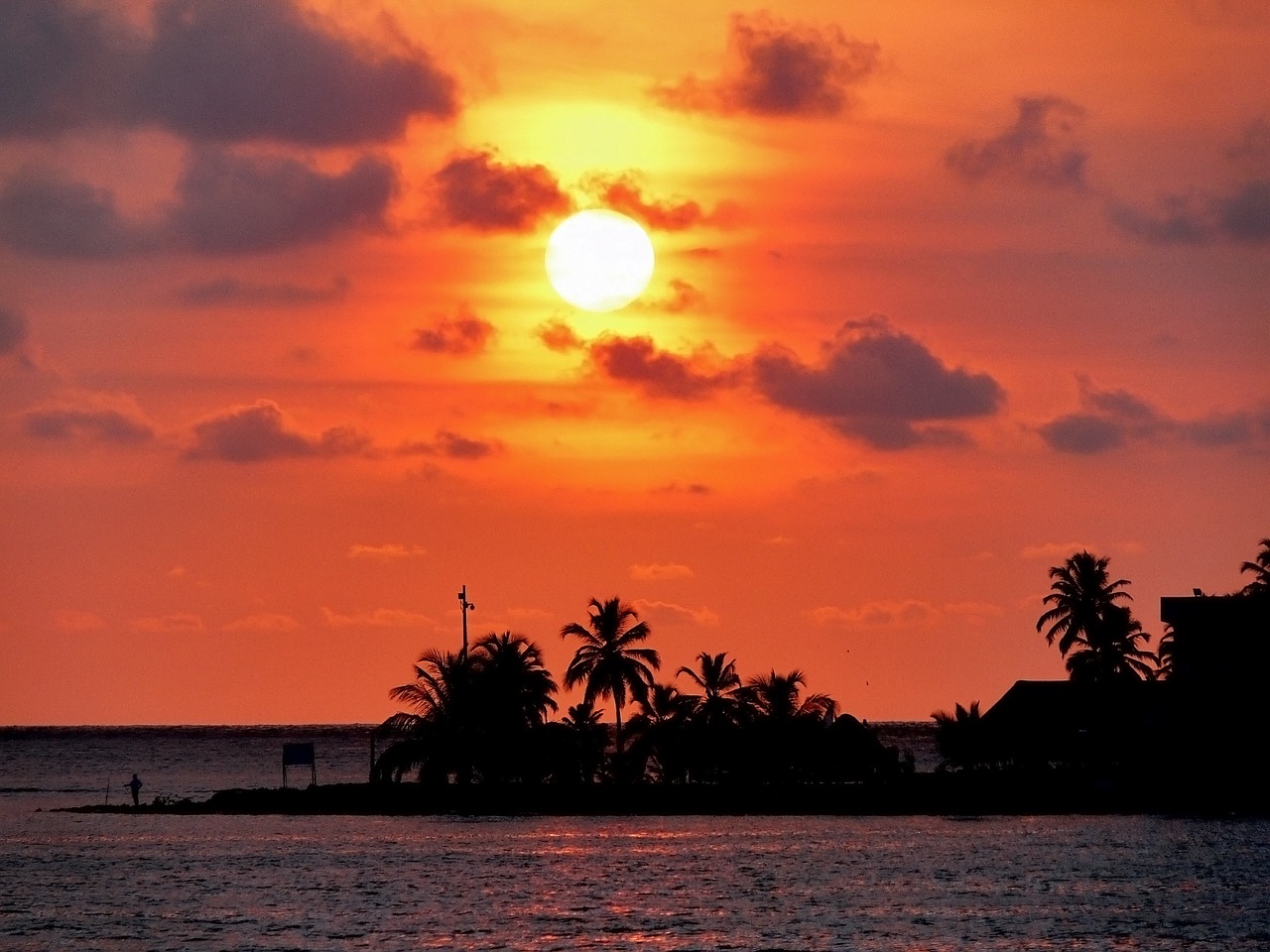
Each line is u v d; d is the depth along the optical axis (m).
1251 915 132.62
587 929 127.56
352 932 126.81
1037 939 122.62
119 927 129.50
